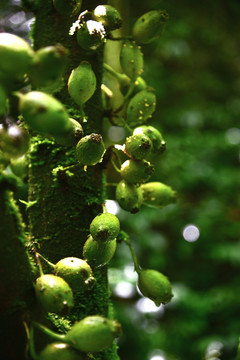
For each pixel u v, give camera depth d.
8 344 0.45
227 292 1.83
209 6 2.53
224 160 2.24
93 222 0.52
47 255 0.55
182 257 1.99
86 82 0.54
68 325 0.53
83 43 0.55
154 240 1.82
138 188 0.56
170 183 2.07
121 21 0.56
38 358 0.45
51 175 0.56
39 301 0.46
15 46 0.43
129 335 1.64
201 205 2.09
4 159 0.49
